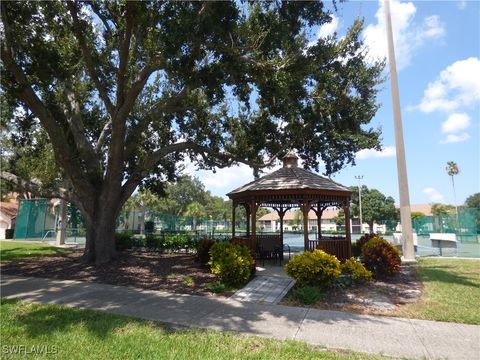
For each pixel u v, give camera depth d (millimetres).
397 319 7137
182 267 13141
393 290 9898
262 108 16297
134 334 5895
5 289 9711
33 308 7539
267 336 5941
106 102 13398
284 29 10336
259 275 11648
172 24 8758
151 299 8531
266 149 17750
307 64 11266
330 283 9625
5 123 16969
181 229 34781
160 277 11336
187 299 8570
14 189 16938
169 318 6914
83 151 14719
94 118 18078
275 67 10586
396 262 11461
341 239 13773
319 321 6898
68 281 10945
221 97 11359
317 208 16719
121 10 11203
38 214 33562
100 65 13852
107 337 5738
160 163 20094
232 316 7137
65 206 25672
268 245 15797
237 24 9781
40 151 20391
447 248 21766
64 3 12070
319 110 15172
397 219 63281
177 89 15750
